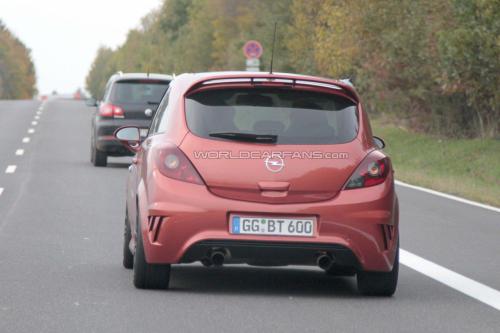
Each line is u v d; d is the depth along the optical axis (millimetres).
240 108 22172
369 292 22547
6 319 18922
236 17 180250
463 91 70562
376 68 80438
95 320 18969
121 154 62250
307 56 108312
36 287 22469
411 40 75188
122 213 38844
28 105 156000
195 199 21375
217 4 184625
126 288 22578
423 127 82250
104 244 30250
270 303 21203
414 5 75438
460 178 60156
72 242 30516
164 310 20078
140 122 61000
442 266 27391
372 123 96188
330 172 21656
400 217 40031
